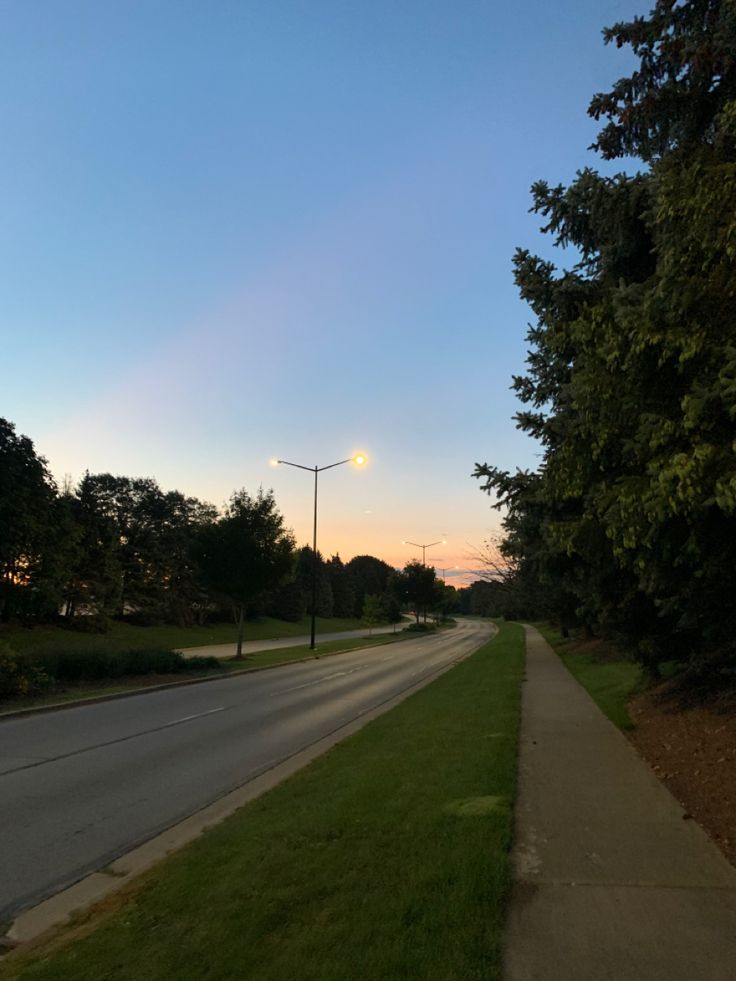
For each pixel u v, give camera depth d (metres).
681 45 5.60
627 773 6.91
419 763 7.49
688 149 5.26
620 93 6.51
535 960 3.25
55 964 3.45
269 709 14.47
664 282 4.20
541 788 6.39
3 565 39.25
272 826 5.60
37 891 4.98
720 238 3.89
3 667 15.42
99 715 13.68
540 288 8.15
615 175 7.38
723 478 3.70
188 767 9.01
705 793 5.98
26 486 39.19
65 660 19.00
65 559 42.66
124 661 20.08
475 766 7.08
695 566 5.69
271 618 82.81
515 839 4.96
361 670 24.36
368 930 3.48
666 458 4.28
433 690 15.91
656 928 3.56
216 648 42.03
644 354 4.44
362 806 5.84
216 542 29.75
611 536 4.98
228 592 29.91
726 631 7.17
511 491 9.04
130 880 4.91
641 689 12.16
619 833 5.07
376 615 63.09
